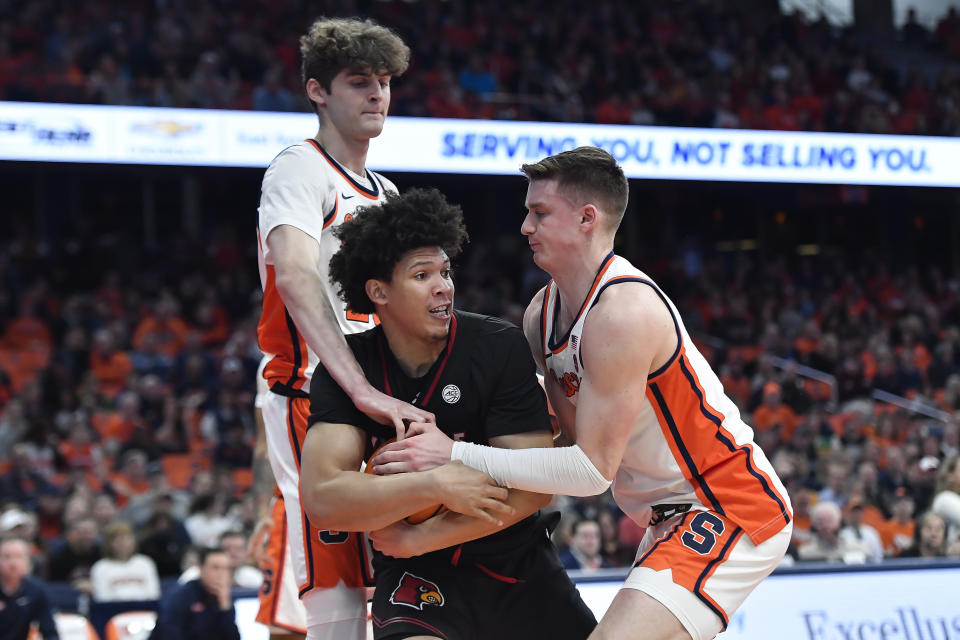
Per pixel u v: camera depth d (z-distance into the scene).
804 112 16.53
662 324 2.67
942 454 11.60
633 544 8.55
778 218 21.25
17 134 12.53
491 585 2.75
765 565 2.79
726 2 21.78
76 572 7.49
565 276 2.79
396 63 3.04
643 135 15.07
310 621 3.05
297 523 3.09
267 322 3.12
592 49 18.45
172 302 14.88
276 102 13.63
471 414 2.69
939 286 19.92
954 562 6.05
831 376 15.32
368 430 2.67
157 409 12.04
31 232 18.08
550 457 2.57
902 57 22.16
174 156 13.14
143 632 6.23
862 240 21.47
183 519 9.10
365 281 2.64
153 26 15.74
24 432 10.55
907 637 5.84
